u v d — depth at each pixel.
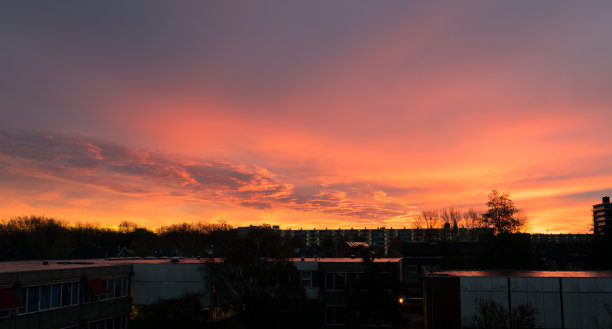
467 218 105.94
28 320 27.19
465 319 33.34
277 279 40.41
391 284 36.16
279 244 41.56
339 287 45.41
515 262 59.56
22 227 129.88
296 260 48.22
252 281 40.50
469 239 102.62
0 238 113.56
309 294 45.47
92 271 34.16
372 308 35.38
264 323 40.25
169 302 40.47
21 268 30.64
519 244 60.50
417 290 57.75
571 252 87.62
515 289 33.12
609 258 63.69
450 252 68.50
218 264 40.72
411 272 68.19
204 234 131.12
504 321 25.64
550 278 32.94
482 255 63.59
